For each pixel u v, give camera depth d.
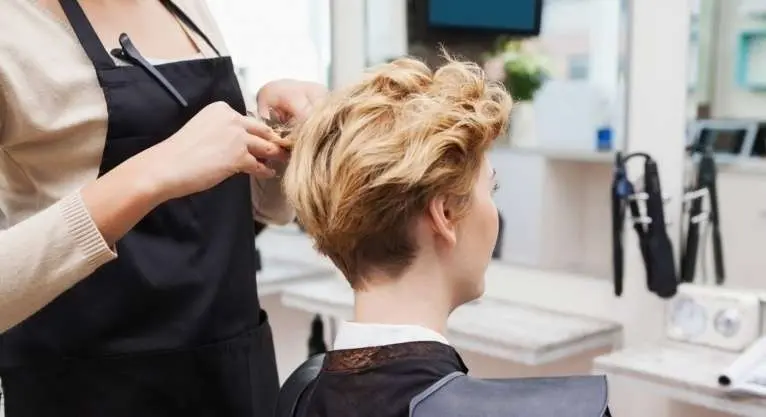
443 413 0.77
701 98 1.68
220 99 1.21
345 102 0.88
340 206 0.85
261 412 1.27
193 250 1.17
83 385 1.13
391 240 0.86
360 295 0.90
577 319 1.91
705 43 1.67
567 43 1.89
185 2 1.27
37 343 1.12
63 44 1.06
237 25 2.49
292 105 1.16
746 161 1.66
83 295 1.11
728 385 1.38
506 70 2.01
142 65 1.11
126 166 0.91
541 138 1.97
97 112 1.07
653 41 1.73
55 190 1.09
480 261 0.91
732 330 1.63
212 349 1.19
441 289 0.89
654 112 1.74
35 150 1.07
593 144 1.87
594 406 0.75
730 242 1.70
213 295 1.18
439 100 0.86
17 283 0.85
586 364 1.95
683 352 1.64
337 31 2.39
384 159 0.83
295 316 2.65
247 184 1.26
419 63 0.94
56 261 0.87
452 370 0.83
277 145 0.98
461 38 2.09
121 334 1.13
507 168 2.04
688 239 1.74
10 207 1.12
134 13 1.18
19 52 1.01
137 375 1.13
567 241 1.96
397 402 0.80
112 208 0.89
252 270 1.27
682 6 1.67
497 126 0.88
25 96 1.01
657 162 1.74
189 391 1.18
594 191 1.90
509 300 2.07
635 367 1.53
